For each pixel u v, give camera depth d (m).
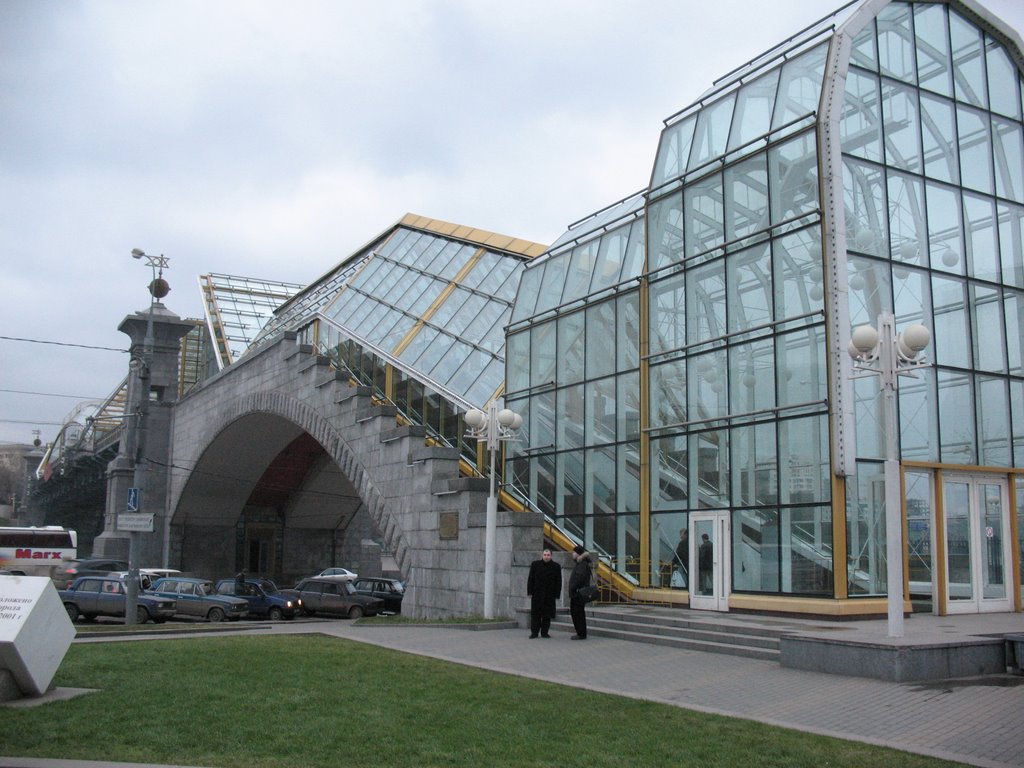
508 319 33.91
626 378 25.44
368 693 12.34
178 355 62.72
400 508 30.14
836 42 20.48
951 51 22.97
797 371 19.97
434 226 46.31
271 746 9.41
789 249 20.53
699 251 23.28
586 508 26.39
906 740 10.02
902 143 21.50
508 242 40.12
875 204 20.66
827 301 19.36
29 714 10.58
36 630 11.61
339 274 54.09
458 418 31.77
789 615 19.33
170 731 9.98
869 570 19.03
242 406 46.72
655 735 10.09
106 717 10.54
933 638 14.09
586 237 29.12
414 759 9.03
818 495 19.17
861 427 19.45
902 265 20.73
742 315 21.66
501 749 9.45
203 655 15.95
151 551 59.19
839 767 8.81
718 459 21.88
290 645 17.95
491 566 23.62
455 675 14.09
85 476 78.88
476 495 26.23
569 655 16.80
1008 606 21.17
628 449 25.02
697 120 24.16
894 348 15.05
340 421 35.28
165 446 61.03
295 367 40.06
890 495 14.62
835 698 12.14
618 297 26.16
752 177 21.88
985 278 22.22
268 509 64.25
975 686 12.74
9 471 148.00
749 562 20.67
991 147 23.14
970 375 21.47
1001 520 21.45
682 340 23.48
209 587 35.84
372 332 40.38
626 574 24.45
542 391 29.02
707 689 13.09
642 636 18.52
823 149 19.92
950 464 20.59
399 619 28.86
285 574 64.38
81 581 33.78
